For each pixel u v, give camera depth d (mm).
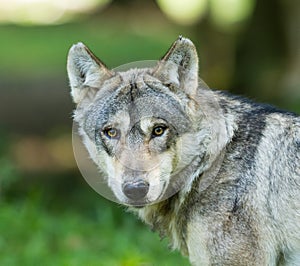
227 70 25203
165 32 38812
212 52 26156
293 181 7773
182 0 39875
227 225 7727
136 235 12906
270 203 7742
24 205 13953
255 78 24109
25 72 33500
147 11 40531
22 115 28578
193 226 7902
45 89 31719
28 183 20156
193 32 29344
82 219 14805
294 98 24250
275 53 24219
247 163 7816
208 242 7809
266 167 7809
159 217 8328
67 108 29375
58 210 17219
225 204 7746
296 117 8109
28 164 22594
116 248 12000
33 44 38781
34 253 11641
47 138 25906
